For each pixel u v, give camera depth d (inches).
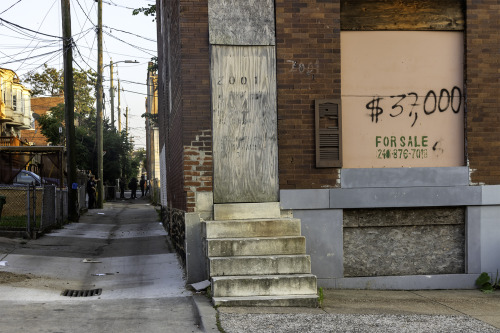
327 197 385.1
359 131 395.9
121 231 731.4
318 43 386.3
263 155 384.2
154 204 1464.1
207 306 303.4
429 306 329.7
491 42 401.7
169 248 540.7
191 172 377.1
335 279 387.9
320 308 309.7
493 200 399.5
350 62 395.9
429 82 402.0
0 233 587.5
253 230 355.9
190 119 378.6
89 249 547.2
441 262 401.4
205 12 381.1
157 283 379.6
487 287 391.9
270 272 327.3
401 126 399.2
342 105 394.9
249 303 306.3
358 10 395.2
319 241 386.6
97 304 315.3
